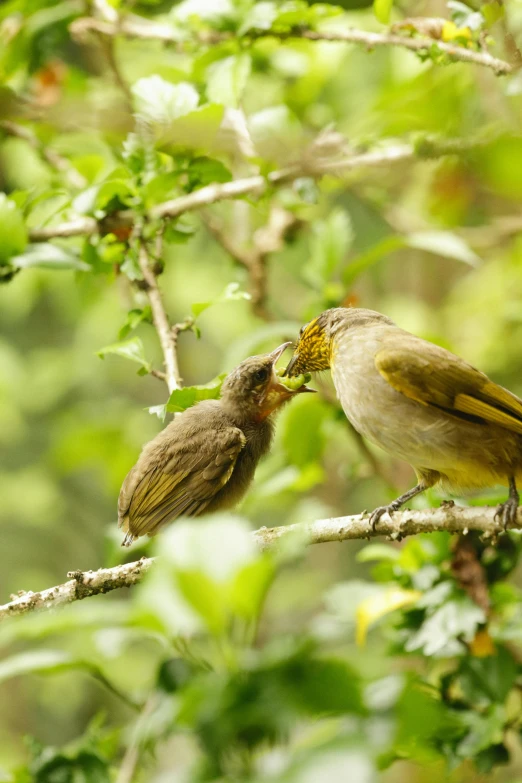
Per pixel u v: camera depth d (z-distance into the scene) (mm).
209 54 11539
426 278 21422
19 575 22953
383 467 13125
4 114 12156
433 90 13156
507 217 16031
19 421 22125
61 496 23312
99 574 7961
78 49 18062
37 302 24719
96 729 8445
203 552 4562
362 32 10836
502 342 19219
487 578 9062
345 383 9516
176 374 9094
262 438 10375
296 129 11156
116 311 21422
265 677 4773
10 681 22547
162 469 9539
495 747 8703
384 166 10961
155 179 10195
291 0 11273
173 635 6078
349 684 4711
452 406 8977
